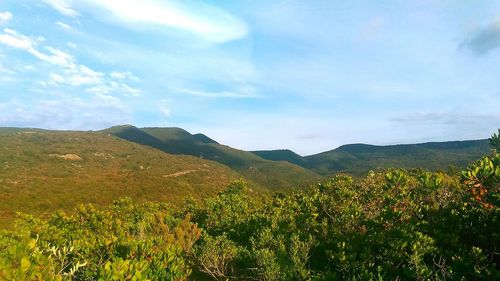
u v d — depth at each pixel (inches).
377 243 440.1
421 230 454.3
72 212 3053.6
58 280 235.1
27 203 3117.6
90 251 483.8
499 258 386.0
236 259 584.4
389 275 375.9
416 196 555.8
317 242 573.0
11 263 236.2
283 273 447.2
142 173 4820.4
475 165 413.7
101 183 4146.2
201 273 581.9
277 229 652.1
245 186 1408.7
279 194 1424.7
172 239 647.1
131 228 896.3
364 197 717.9
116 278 257.1
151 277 316.5
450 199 520.7
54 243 780.6
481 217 420.5
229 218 922.7
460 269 349.1
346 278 405.7
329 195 799.7
